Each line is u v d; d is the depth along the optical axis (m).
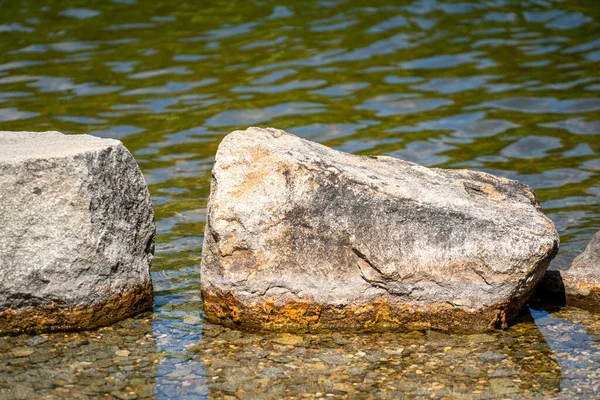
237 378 12.63
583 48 32.62
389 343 13.75
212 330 14.16
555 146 24.33
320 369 12.91
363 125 25.95
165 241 18.14
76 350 13.34
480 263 13.87
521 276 13.88
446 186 15.00
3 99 27.30
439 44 33.41
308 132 25.33
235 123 25.94
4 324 13.76
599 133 25.20
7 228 13.48
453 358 13.27
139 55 31.86
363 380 12.59
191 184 21.58
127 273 14.35
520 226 14.12
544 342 13.78
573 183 21.77
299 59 31.67
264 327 14.16
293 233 13.97
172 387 12.35
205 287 14.29
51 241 13.59
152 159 23.17
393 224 13.93
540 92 28.45
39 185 13.51
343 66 31.00
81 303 13.82
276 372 12.81
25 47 32.41
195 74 30.08
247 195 14.02
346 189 14.02
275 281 14.00
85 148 13.91
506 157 23.61
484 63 31.27
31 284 13.57
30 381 12.40
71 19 36.16
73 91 28.20
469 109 27.20
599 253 15.75
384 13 37.38
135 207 14.54
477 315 14.02
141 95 28.06
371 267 13.95
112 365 12.94
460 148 24.23
